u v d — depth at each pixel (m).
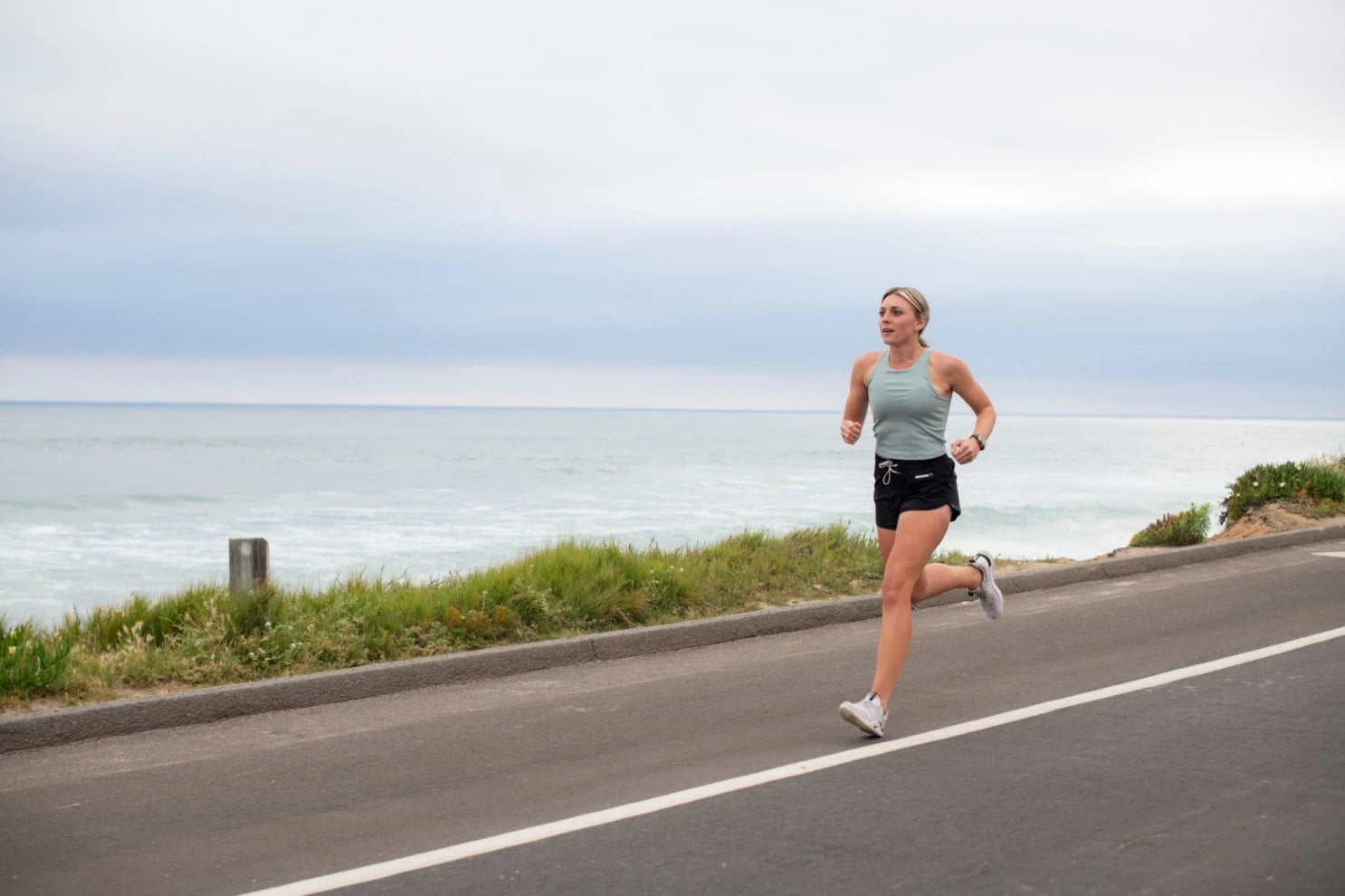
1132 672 7.07
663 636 8.31
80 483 49.12
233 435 130.00
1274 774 4.93
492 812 4.71
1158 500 40.84
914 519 5.77
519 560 10.30
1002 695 6.58
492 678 7.50
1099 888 3.74
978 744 5.54
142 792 5.11
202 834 4.51
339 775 5.33
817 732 5.88
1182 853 4.04
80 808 4.88
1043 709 6.20
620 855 4.15
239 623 7.74
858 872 3.93
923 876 3.88
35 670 6.52
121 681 6.82
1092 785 4.84
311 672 7.14
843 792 4.83
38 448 86.50
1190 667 7.15
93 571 23.97
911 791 4.82
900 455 5.87
